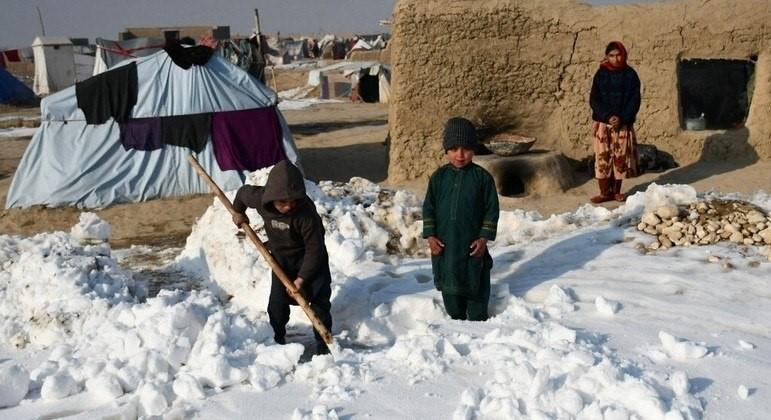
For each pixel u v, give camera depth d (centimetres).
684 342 393
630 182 1216
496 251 635
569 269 573
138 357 396
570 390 338
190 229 1083
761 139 1252
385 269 597
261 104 1330
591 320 462
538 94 1334
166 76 1291
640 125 1315
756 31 1235
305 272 454
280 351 402
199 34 2386
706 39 1254
